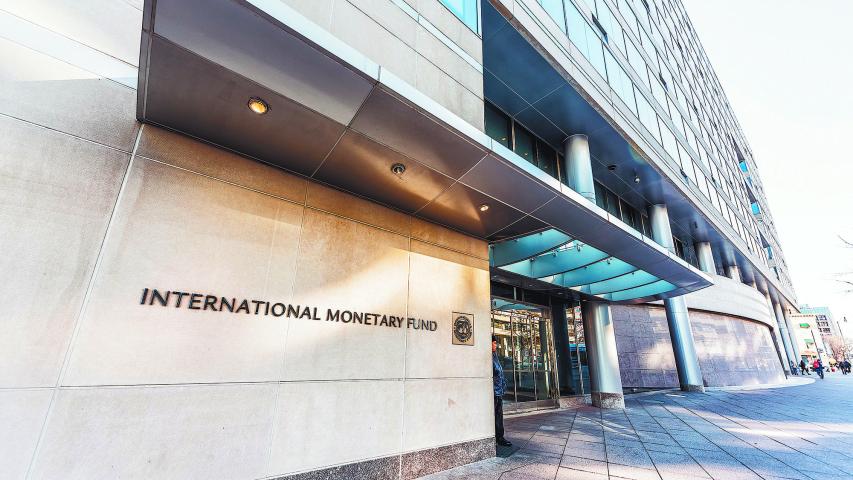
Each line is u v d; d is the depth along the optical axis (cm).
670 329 1959
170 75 331
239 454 385
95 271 339
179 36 294
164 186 394
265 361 421
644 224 1520
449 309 643
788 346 3969
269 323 434
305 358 454
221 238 420
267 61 327
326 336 479
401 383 544
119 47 395
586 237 742
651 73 1692
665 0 2647
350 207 554
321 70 343
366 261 550
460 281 676
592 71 1070
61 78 356
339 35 445
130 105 390
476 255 720
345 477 457
